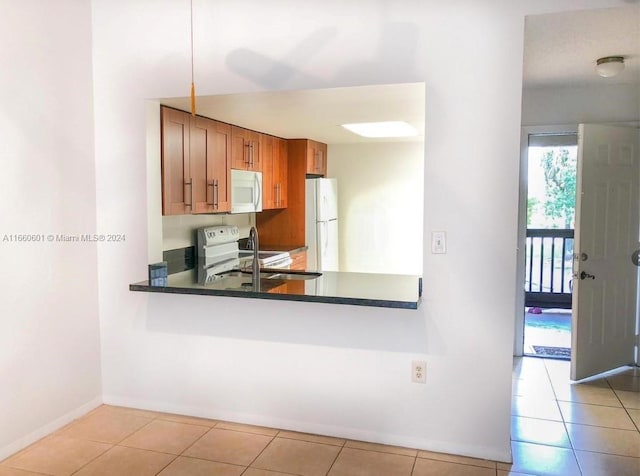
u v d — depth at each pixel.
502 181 2.60
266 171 4.85
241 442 2.88
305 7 2.79
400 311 2.79
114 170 3.20
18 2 2.70
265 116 3.74
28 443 2.84
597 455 2.80
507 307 2.65
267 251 4.97
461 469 2.62
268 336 3.02
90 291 3.25
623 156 4.05
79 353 3.18
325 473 2.57
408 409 2.83
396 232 5.81
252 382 3.08
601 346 4.08
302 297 2.64
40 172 2.87
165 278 3.24
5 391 2.70
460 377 2.74
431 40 2.62
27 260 2.80
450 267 2.70
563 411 3.40
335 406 2.94
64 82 2.99
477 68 2.58
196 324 3.15
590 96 4.18
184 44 3.00
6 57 2.64
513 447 2.88
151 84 3.08
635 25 2.66
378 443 2.88
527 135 4.35
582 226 3.85
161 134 3.28
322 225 5.36
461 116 2.62
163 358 3.23
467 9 2.57
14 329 2.74
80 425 3.08
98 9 3.14
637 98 4.10
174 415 3.22
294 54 2.82
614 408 3.45
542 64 3.48
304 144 5.30
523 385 3.89
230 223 5.06
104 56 3.16
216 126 3.91
